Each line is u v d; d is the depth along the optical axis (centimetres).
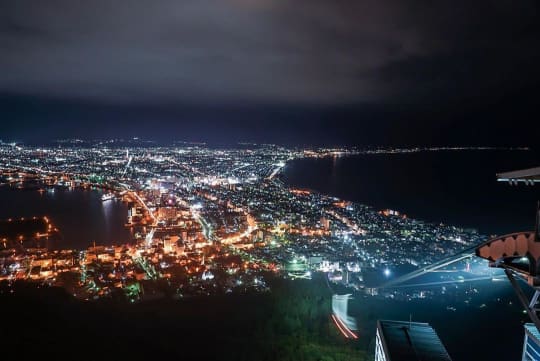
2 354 1931
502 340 2388
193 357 2062
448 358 1411
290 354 2080
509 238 710
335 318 2578
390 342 1495
